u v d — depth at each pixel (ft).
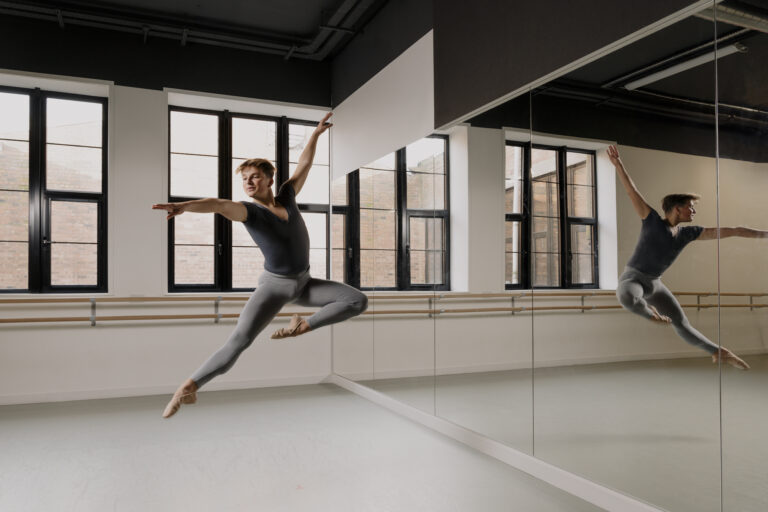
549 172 10.52
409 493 10.00
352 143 20.08
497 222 12.00
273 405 17.46
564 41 10.18
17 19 18.06
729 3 7.23
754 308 6.92
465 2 13.42
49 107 19.07
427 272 14.69
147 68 19.62
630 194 8.76
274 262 10.17
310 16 18.89
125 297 18.57
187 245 20.57
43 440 13.53
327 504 9.55
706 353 7.54
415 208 15.42
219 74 20.63
